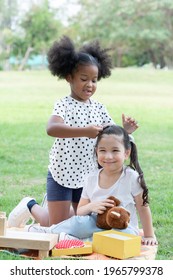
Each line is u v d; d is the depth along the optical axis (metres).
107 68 4.18
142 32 24.47
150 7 24.09
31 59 32.69
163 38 24.66
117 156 3.70
